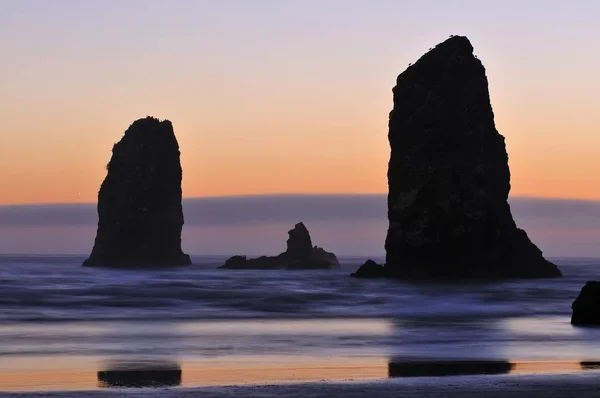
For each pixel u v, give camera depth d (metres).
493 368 47.16
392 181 150.25
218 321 77.12
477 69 149.62
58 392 37.75
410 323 76.12
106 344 57.91
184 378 43.00
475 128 147.00
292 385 39.72
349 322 77.12
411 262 145.38
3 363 48.41
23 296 96.19
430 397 36.78
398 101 150.62
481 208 144.25
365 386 39.41
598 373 43.91
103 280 134.00
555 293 112.88
